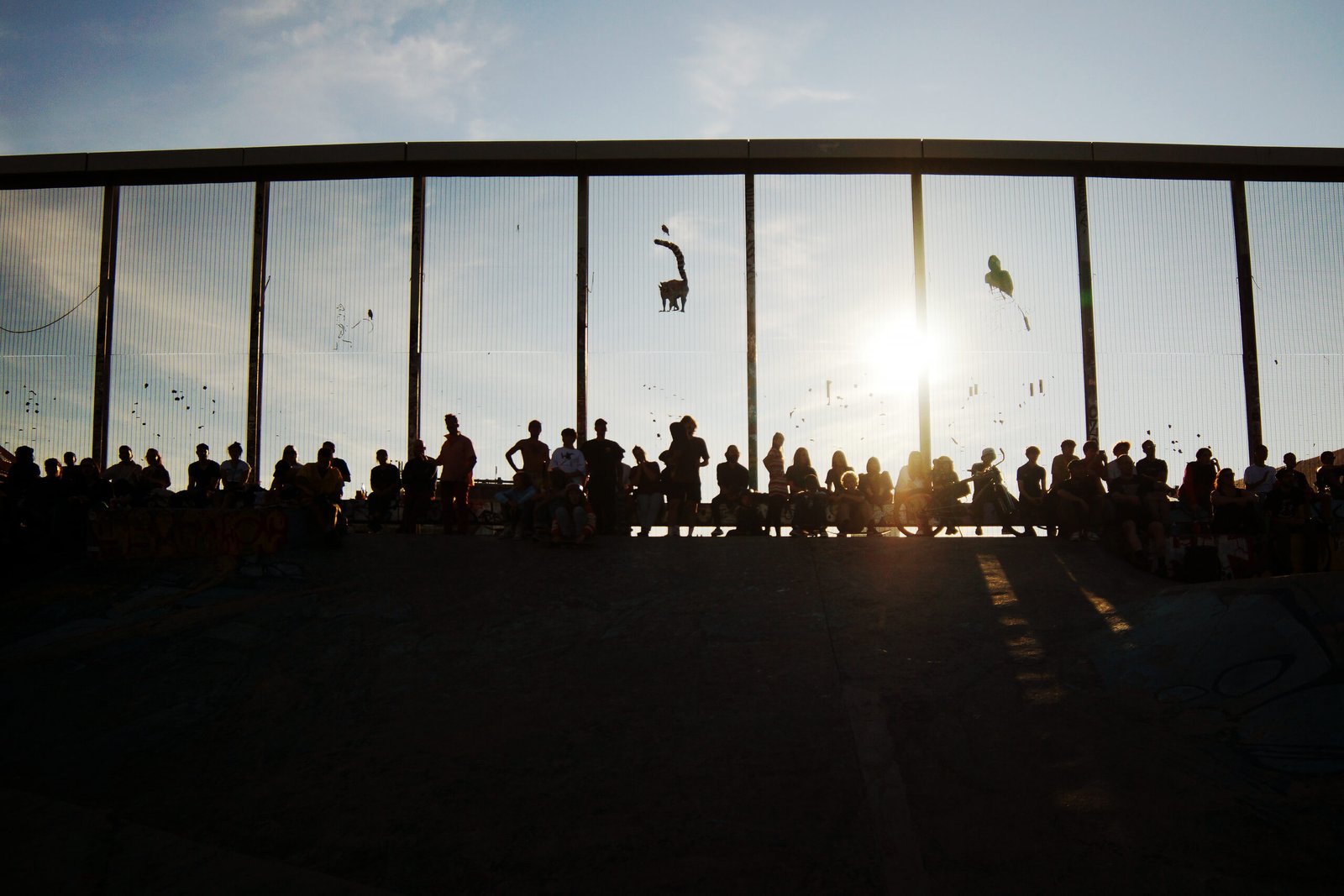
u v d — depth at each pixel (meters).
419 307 17.58
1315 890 5.62
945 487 14.89
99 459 17.44
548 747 7.56
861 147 17.30
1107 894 5.67
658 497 14.57
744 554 12.42
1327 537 12.29
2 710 8.32
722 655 9.25
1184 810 6.36
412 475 14.59
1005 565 11.74
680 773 7.12
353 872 6.09
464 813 6.68
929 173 17.67
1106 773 6.84
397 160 17.56
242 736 7.90
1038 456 15.14
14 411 17.55
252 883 5.98
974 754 7.24
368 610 10.48
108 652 9.45
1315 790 6.37
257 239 17.83
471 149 17.47
